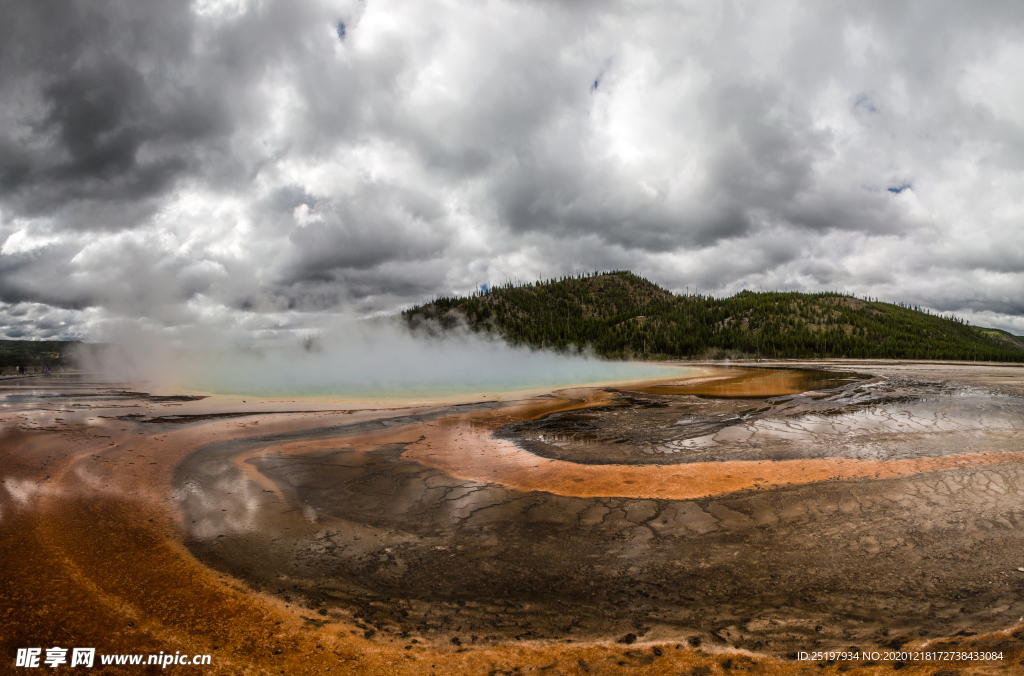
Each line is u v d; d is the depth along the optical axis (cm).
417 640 360
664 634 361
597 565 480
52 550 512
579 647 348
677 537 542
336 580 455
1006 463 792
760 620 374
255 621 383
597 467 870
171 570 471
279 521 612
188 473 844
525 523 599
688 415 1474
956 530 527
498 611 400
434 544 539
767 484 728
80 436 1192
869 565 456
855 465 821
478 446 1072
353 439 1159
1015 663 300
